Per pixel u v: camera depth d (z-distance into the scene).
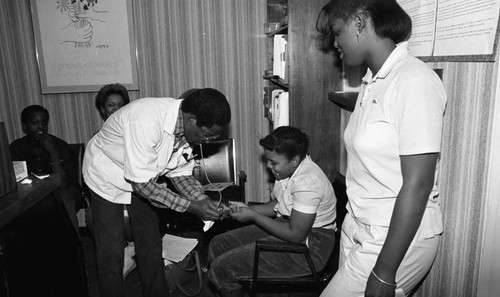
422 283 1.63
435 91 1.08
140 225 2.12
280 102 2.56
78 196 2.80
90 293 2.45
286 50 2.55
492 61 1.15
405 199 1.07
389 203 1.21
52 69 3.15
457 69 1.33
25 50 3.12
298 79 2.41
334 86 2.42
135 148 1.73
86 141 3.29
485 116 1.20
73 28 3.11
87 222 2.88
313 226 1.98
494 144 1.17
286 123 2.56
